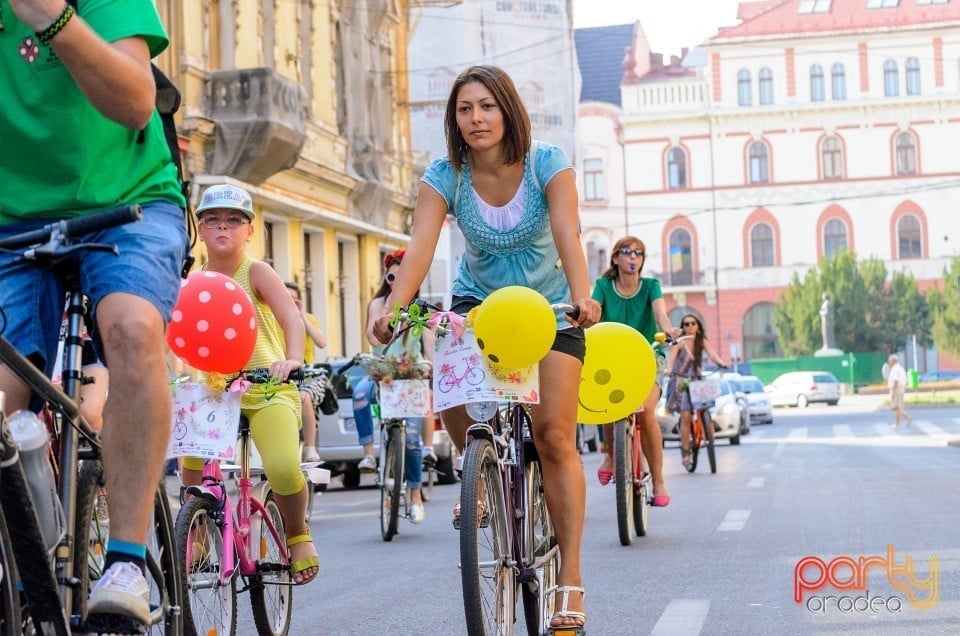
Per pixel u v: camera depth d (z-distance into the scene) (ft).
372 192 207.31
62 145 23.66
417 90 306.96
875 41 496.64
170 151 26.03
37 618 22.43
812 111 497.46
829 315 459.73
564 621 32.48
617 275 62.64
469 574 29.78
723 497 82.12
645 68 543.80
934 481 91.61
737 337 500.33
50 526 22.39
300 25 185.47
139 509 22.84
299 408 37.78
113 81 22.24
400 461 66.74
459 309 34.04
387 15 225.76
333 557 59.77
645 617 40.24
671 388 107.55
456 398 31.76
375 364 65.92
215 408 34.40
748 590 44.93
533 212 33.45
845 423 252.62
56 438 24.57
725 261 502.38
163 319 23.35
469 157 33.45
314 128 185.88
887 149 495.00
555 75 311.68
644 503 61.82
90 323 24.44
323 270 188.14
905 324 471.62
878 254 495.00
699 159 505.25
